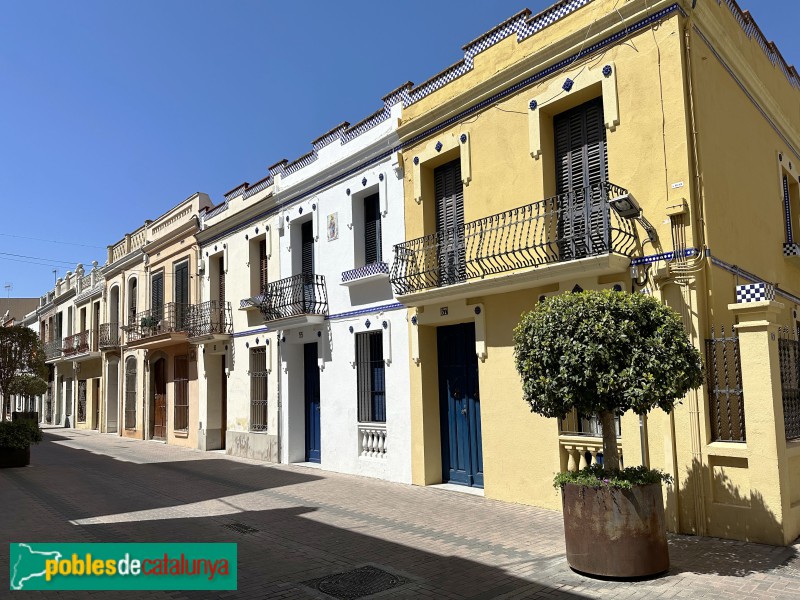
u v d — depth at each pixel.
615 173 8.56
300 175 15.41
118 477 13.74
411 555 7.05
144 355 24.02
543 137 9.59
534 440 9.41
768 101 10.75
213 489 11.92
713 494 7.32
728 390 7.37
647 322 6.10
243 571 6.61
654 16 8.23
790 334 8.09
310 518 9.07
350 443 13.27
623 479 6.00
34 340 19.23
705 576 5.90
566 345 6.05
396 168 12.38
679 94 7.94
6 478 13.71
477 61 10.76
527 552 7.02
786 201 12.00
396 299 11.97
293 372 15.43
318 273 14.54
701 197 7.85
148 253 24.20
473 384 11.09
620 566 5.86
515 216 9.81
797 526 7.03
